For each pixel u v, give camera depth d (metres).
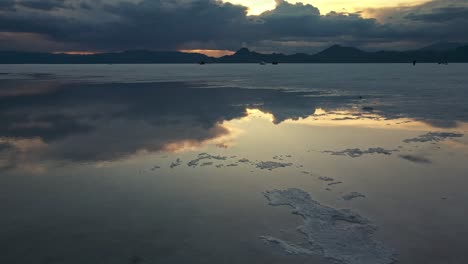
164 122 20.77
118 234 7.79
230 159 13.29
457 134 17.02
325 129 18.62
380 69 122.56
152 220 8.42
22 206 9.23
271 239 7.55
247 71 113.12
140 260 6.80
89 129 18.77
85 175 11.57
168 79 66.00
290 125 19.80
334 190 10.24
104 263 6.72
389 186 10.48
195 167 12.37
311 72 100.69
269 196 9.84
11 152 14.31
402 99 31.19
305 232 7.85
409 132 17.64
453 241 7.43
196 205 9.27
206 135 17.27
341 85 48.31
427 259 6.81
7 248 7.24
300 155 13.76
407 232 7.82
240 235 7.74
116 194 10.01
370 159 13.12
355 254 7.01
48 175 11.58
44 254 7.02
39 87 46.78
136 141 15.98
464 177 11.12
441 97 32.16
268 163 12.73
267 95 35.81
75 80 63.28
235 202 9.46
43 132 18.05
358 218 8.46
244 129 18.75
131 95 35.84
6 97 34.41
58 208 9.10
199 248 7.21
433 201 9.40
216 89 43.00
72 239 7.58
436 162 12.66
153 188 10.45
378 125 19.56
